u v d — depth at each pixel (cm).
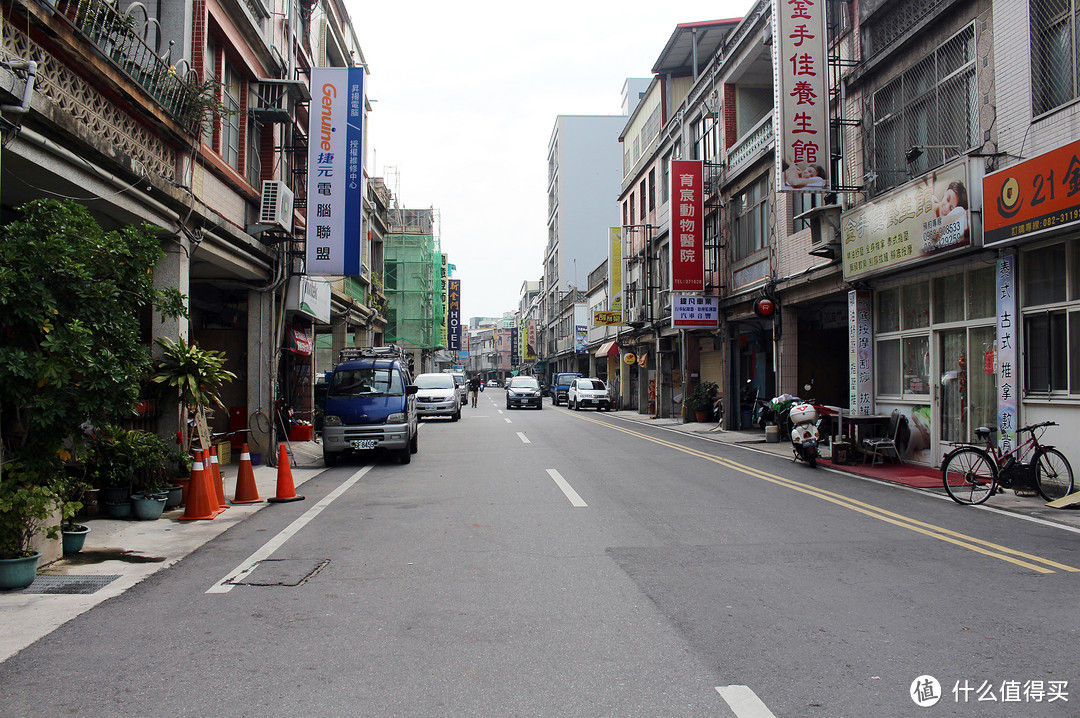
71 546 652
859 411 1350
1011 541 672
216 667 389
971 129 1066
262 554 652
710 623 451
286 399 1814
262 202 1305
